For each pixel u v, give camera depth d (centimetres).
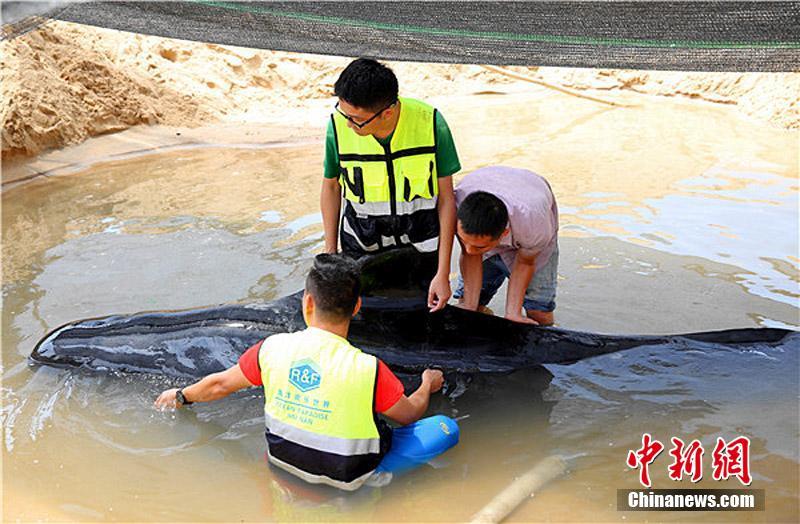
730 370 398
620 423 368
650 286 521
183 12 414
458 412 378
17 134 793
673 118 1054
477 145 900
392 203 411
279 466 336
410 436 343
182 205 691
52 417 381
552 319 472
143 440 363
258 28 423
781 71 354
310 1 376
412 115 392
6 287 528
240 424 374
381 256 427
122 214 670
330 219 439
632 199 688
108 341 423
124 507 317
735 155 838
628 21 340
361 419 318
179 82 1035
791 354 407
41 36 901
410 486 327
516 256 434
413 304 424
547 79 1324
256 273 544
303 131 977
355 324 410
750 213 648
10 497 324
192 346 407
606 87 1273
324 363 319
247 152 880
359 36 407
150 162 835
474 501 319
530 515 309
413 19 374
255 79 1134
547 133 965
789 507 311
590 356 407
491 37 375
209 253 581
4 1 391
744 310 488
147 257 575
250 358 338
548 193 427
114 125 915
